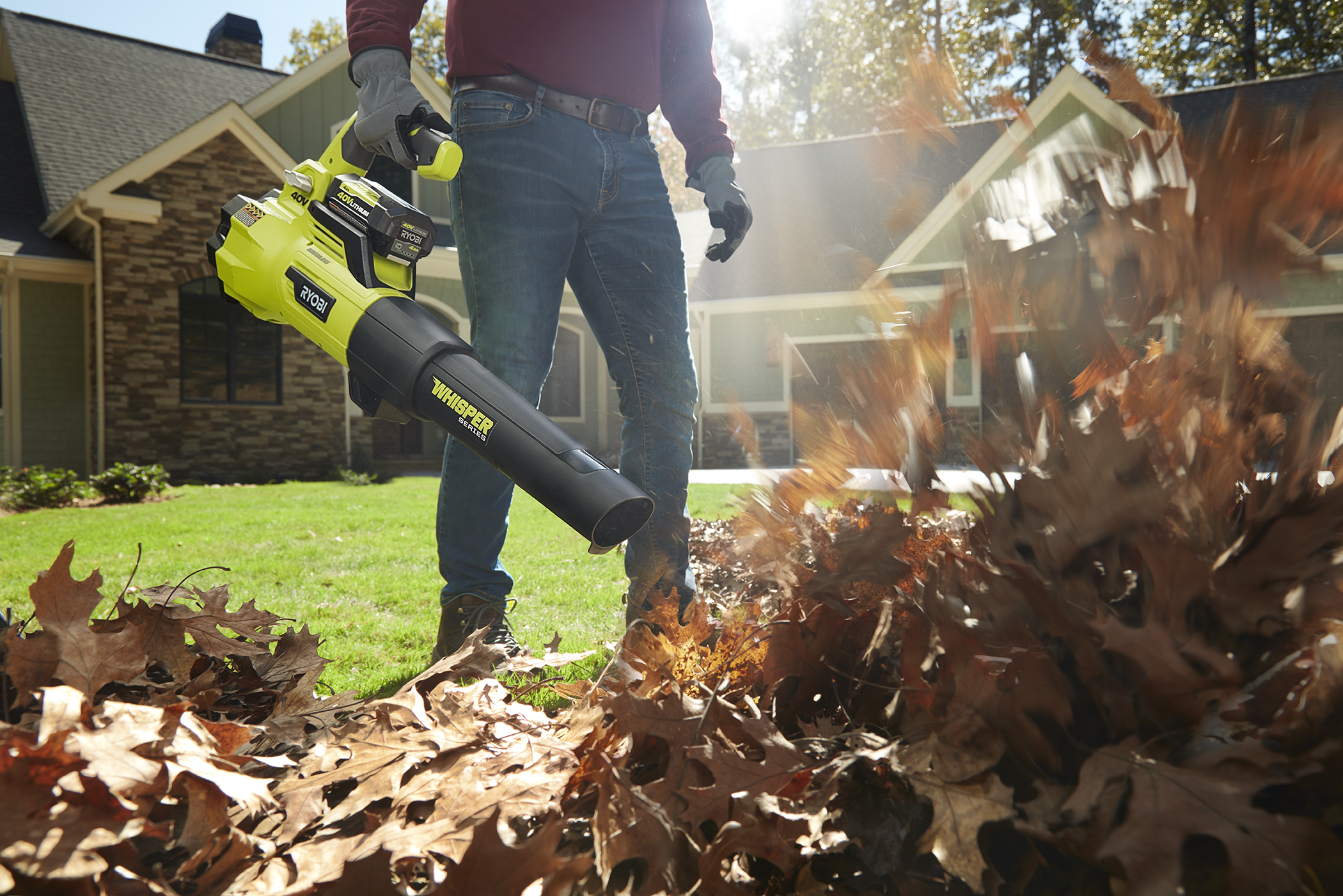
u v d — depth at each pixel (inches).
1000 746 29.8
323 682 80.4
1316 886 23.6
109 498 377.1
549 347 80.0
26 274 473.1
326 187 59.1
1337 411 29.0
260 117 535.5
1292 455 28.3
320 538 218.5
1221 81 799.7
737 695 41.6
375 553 186.1
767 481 39.0
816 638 40.6
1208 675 27.1
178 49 644.1
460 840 33.0
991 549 32.3
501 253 77.5
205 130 476.1
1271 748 26.5
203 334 498.3
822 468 37.6
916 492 35.6
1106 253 31.0
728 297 592.4
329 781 38.8
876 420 35.8
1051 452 31.6
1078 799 27.0
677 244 85.2
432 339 52.6
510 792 35.1
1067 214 32.3
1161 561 28.0
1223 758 26.4
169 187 475.5
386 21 62.7
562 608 116.6
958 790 29.6
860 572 37.3
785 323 575.8
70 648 42.1
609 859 30.0
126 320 466.0
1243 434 30.1
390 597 129.1
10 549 199.0
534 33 76.7
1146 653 27.7
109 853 28.6
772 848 30.0
